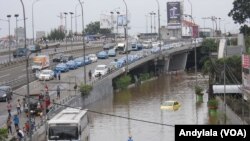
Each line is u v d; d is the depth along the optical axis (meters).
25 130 71.19
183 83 166.25
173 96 133.62
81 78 132.88
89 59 165.75
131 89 151.25
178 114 103.38
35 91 111.44
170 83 167.50
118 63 150.75
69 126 62.16
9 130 72.25
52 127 62.19
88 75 135.00
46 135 66.88
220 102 110.94
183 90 147.00
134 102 123.44
